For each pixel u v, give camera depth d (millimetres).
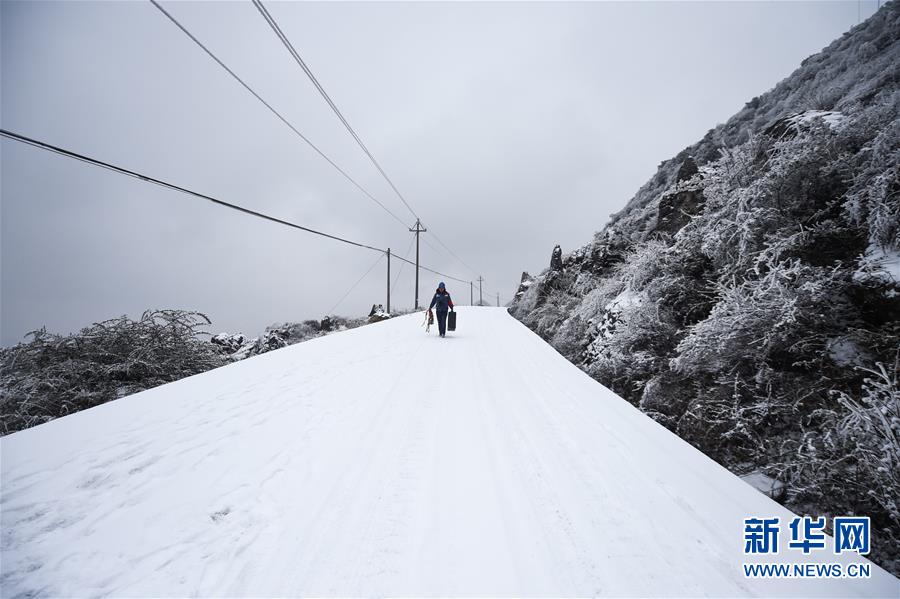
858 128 3986
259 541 2166
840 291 3316
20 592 1835
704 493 2506
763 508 2344
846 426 2492
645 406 4504
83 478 2932
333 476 2863
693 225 5996
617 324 6117
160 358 8945
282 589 1792
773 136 5891
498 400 4555
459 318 16391
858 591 1715
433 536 2129
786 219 4227
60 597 1801
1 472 3037
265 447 3402
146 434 3744
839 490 2430
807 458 2674
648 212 12875
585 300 8758
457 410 4227
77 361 7949
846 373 3055
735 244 4816
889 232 3318
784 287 3494
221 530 2281
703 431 3621
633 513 2287
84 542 2209
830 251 3740
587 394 4723
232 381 5711
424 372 6121
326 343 9430
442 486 2654
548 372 5953
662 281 5719
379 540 2117
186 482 2840
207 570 1948
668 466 2865
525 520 2248
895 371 2742
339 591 1760
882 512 2240
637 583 1751
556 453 3104
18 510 2525
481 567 1878
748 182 5133
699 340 3898
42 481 2896
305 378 5844
